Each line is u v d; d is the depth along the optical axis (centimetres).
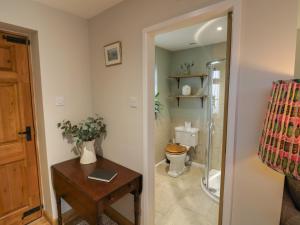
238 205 120
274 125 79
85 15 198
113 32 182
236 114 113
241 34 108
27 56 184
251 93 108
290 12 94
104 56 195
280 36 97
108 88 197
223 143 128
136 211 172
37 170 202
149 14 150
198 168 338
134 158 179
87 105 218
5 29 168
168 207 222
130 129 179
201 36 264
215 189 256
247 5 105
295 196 114
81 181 158
